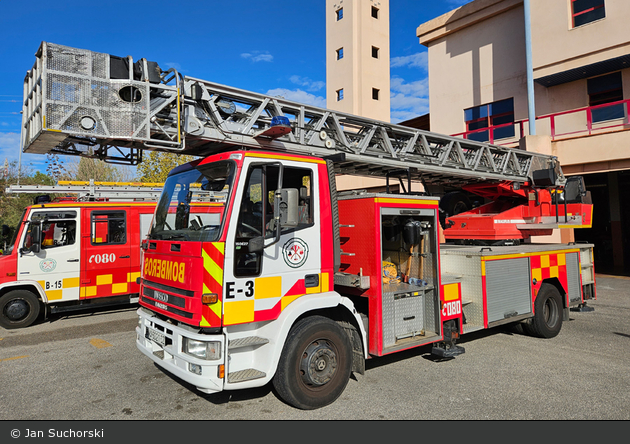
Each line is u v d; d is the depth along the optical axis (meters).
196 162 4.19
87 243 8.29
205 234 3.63
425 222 4.95
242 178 3.68
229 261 3.50
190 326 3.56
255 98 5.20
